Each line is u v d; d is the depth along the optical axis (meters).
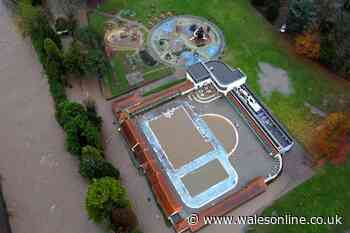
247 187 97.31
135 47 127.19
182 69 122.12
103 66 116.00
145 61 123.38
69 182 100.81
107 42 128.25
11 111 114.25
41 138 108.56
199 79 114.12
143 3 139.38
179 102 114.06
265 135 105.75
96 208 87.62
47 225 94.44
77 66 115.75
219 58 125.06
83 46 119.00
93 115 106.19
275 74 120.94
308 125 110.00
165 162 103.12
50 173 102.38
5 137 109.19
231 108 112.88
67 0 126.62
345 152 104.38
